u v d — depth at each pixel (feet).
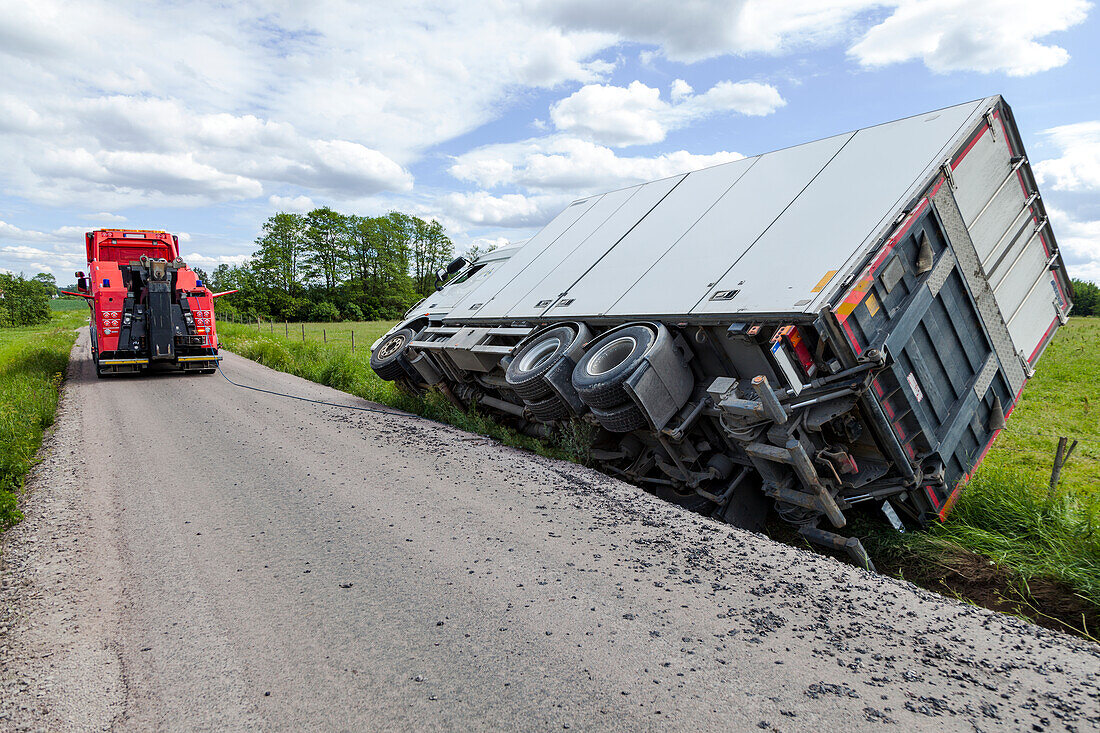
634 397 18.65
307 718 8.25
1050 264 21.67
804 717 7.99
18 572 13.10
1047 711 8.09
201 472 20.59
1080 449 26.30
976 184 18.49
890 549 17.35
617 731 7.81
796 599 11.45
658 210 26.58
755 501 20.10
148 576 12.79
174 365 49.52
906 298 16.96
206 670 9.43
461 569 12.82
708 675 9.00
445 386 32.78
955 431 18.20
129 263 51.13
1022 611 12.96
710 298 19.02
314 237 279.28
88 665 9.62
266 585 12.28
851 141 20.85
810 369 16.40
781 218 19.97
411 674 9.20
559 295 26.37
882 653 9.61
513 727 7.95
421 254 331.77
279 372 53.26
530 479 19.22
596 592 11.73
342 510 16.56
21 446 22.80
